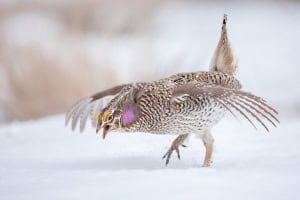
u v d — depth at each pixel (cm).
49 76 1789
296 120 1467
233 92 830
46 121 1495
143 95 883
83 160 966
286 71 2334
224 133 1165
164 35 2894
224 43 983
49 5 2803
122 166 898
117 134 1167
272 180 711
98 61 1831
